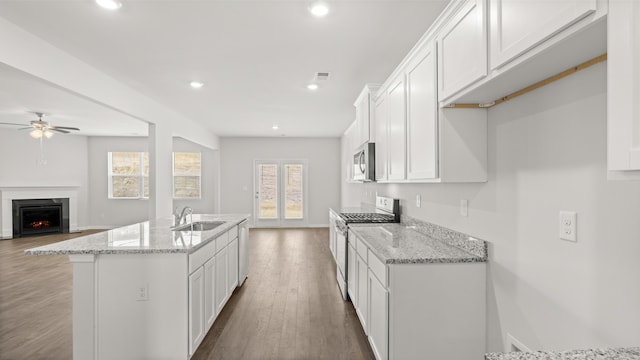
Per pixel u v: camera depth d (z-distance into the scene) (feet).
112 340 7.26
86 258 7.20
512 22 4.05
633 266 3.62
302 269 15.44
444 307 6.32
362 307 8.80
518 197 5.47
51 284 13.42
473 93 5.46
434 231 8.66
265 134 26.66
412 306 6.28
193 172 27.89
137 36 8.66
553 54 3.79
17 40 8.13
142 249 7.18
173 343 7.23
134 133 25.64
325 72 11.47
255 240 22.49
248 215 14.51
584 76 4.16
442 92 6.13
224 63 10.61
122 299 7.24
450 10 5.68
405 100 8.18
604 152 3.93
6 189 23.75
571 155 4.38
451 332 6.33
